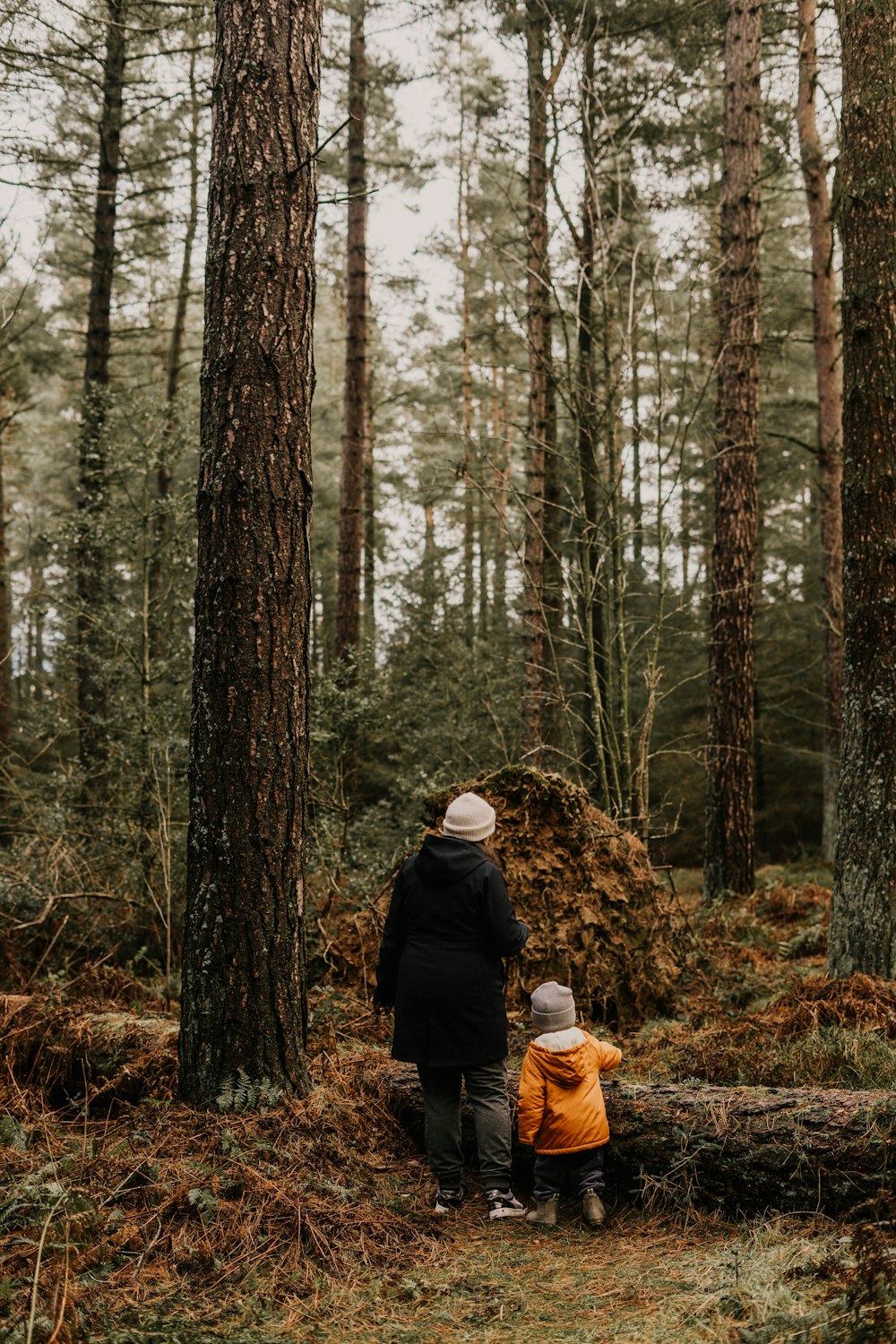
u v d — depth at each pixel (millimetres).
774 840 20344
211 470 4301
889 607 6297
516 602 13797
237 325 4309
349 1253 3332
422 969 3980
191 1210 3387
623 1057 5430
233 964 4129
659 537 8344
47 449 25469
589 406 8945
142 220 17641
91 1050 4836
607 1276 3277
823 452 14016
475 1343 2814
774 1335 2652
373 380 25297
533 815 6516
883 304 6367
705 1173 3744
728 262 11648
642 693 16219
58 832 8242
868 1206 3266
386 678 11406
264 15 4414
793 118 13898
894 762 6254
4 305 8602
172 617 9914
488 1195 3885
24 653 17516
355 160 14984
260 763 4188
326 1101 4219
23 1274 2924
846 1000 5586
